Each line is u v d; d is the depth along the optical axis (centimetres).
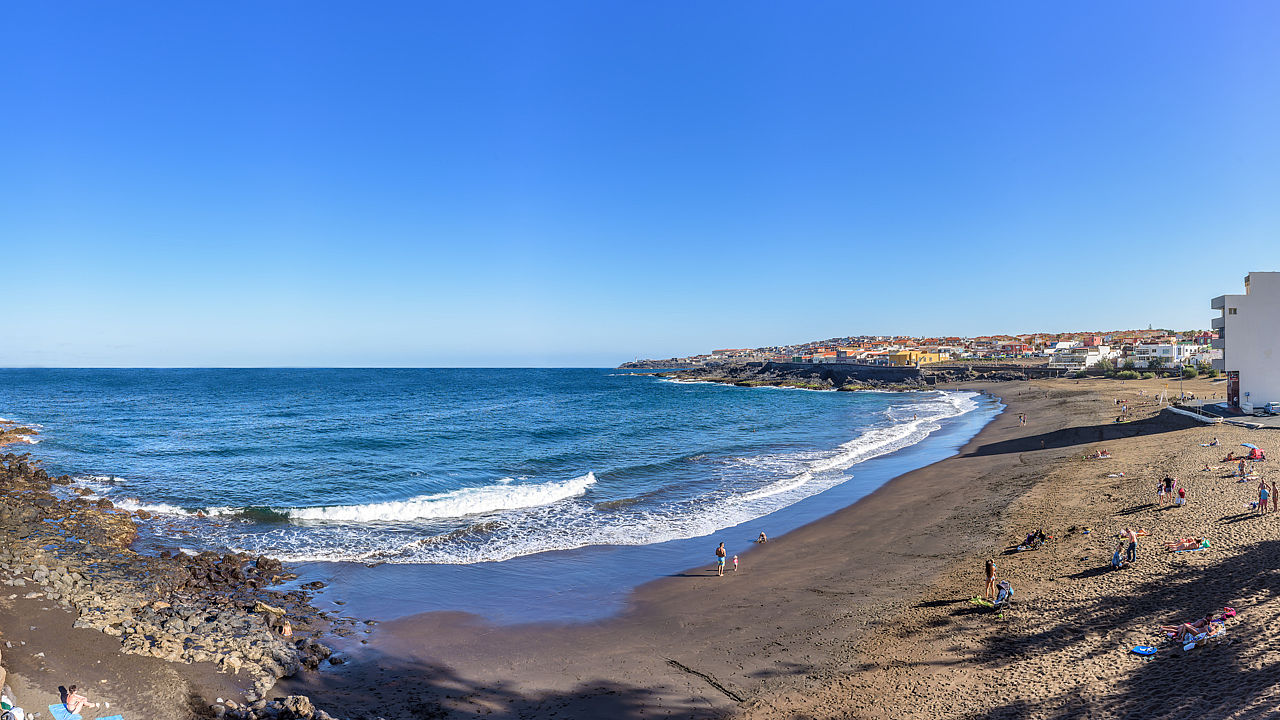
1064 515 2627
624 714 1386
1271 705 1057
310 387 14900
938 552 2392
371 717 1364
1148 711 1152
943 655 1545
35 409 8700
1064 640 1519
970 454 4662
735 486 3797
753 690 1474
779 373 19300
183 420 7294
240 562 2328
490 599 2083
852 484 3778
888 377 15912
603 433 6278
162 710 1295
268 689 1436
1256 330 5188
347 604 2025
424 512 3150
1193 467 3159
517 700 1453
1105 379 12900
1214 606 1538
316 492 3572
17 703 1243
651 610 1995
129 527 2686
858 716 1318
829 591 2083
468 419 7556
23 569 1911
